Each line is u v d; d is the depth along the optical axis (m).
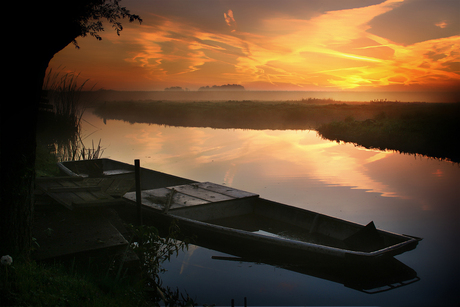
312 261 4.71
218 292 4.30
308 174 11.05
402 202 8.04
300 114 32.47
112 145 17.33
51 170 10.46
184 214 6.26
